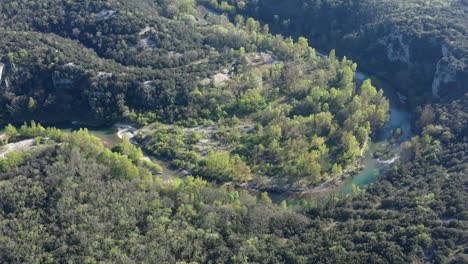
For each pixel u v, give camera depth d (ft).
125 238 629.10
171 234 640.17
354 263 588.91
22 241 604.90
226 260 615.57
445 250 593.01
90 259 585.22
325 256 607.37
